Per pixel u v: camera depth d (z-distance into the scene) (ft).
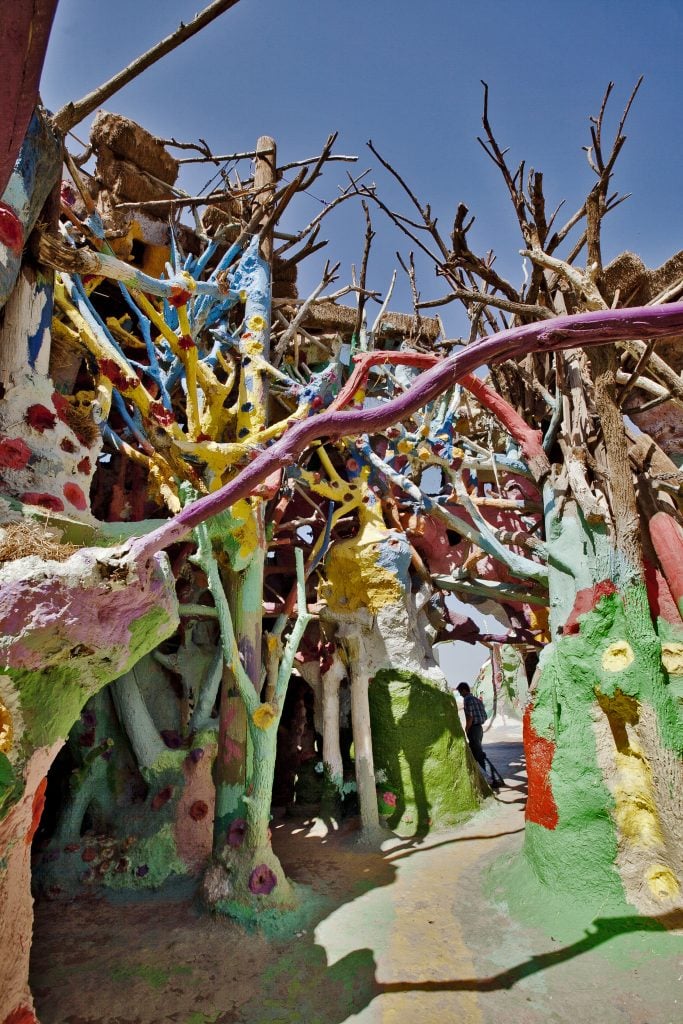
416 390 9.30
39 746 10.77
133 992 17.15
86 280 21.86
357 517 37.96
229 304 26.07
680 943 16.71
